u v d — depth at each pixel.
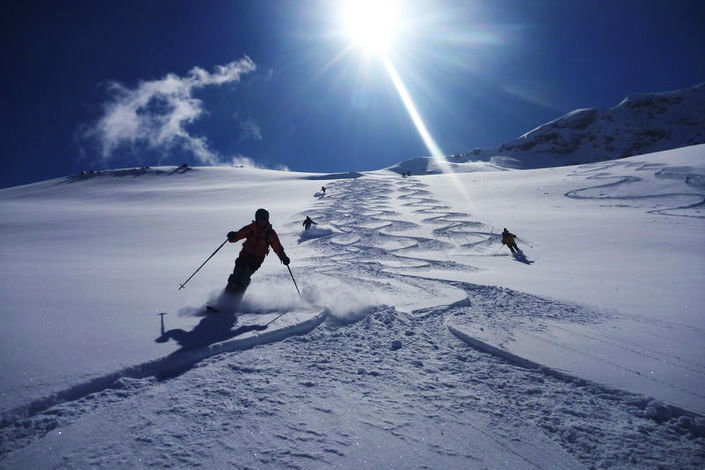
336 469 1.86
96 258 12.47
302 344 3.45
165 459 1.87
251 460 1.89
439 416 2.38
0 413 2.11
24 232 24.55
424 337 3.81
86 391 2.46
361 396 2.58
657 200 28.61
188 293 5.29
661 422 2.38
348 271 8.06
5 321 3.78
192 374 2.76
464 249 15.78
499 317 4.63
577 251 14.96
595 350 3.50
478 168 161.62
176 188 68.88
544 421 2.38
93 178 91.25
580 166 52.72
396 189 43.69
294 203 39.09
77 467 1.80
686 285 8.05
